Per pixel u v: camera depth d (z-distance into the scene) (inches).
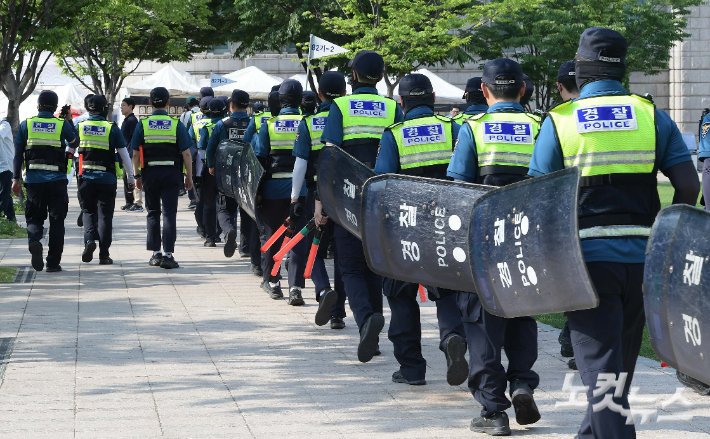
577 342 180.5
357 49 997.2
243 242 556.4
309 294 435.5
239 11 1213.7
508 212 179.9
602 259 177.9
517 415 227.6
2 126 679.7
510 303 184.1
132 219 773.9
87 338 337.1
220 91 1231.5
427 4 1027.3
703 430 231.8
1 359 304.2
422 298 293.0
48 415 243.1
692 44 1756.9
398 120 297.7
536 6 1074.7
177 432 229.0
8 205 688.4
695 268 152.9
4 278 466.0
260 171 391.9
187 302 411.2
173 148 505.0
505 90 229.9
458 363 243.8
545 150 185.2
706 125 371.9
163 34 1312.7
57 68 1355.8
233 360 306.8
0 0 671.1
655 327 162.4
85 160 505.0
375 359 310.5
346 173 272.2
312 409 250.5
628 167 180.9
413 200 222.8
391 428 233.6
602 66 186.1
